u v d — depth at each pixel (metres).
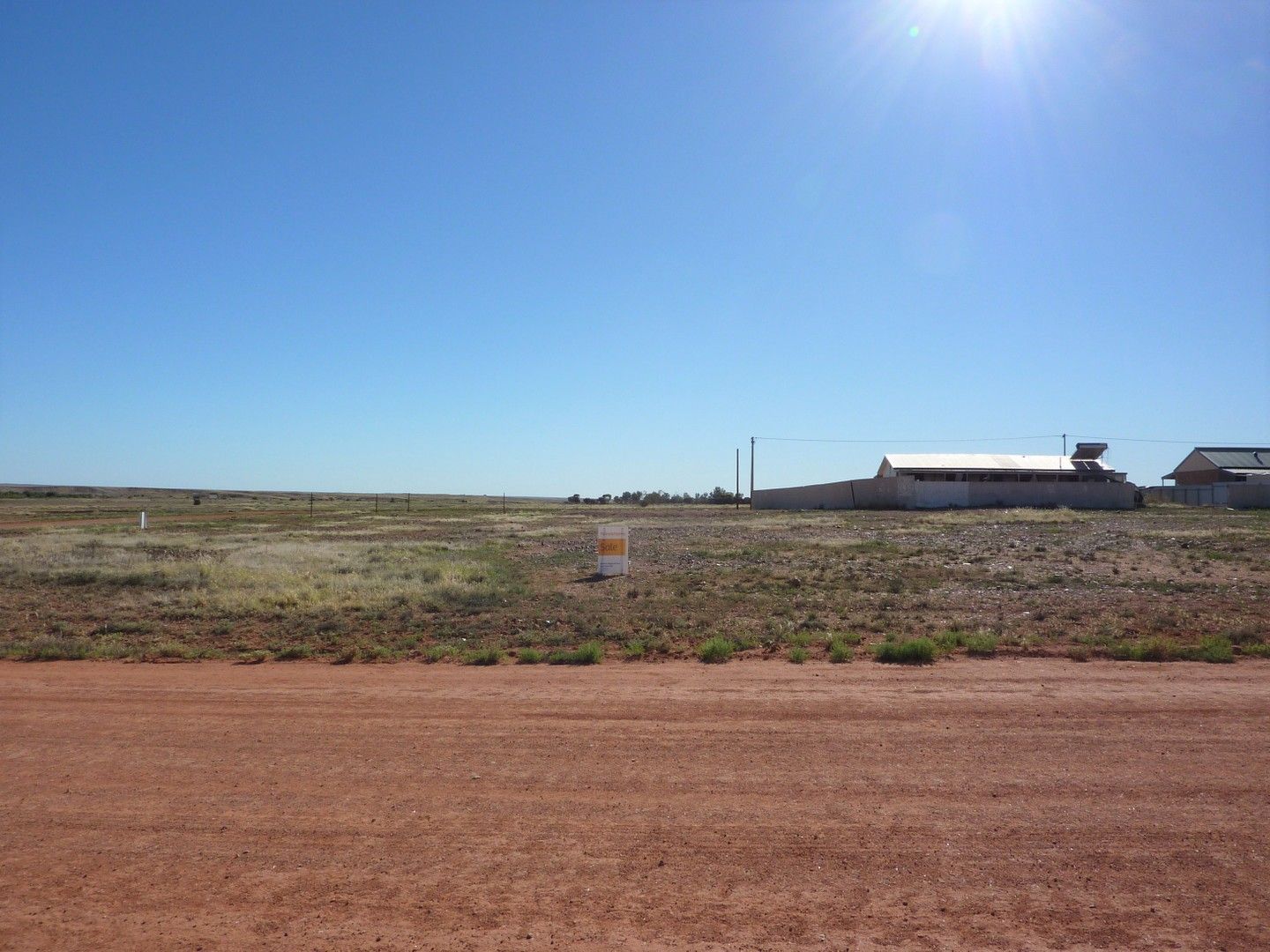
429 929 5.89
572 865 6.76
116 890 6.46
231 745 9.73
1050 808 7.62
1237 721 10.09
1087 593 22.48
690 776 8.55
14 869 6.80
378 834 7.34
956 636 15.66
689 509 100.69
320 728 10.34
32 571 29.62
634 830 7.34
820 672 13.09
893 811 7.63
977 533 46.88
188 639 17.47
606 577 28.44
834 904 6.12
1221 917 5.88
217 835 7.36
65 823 7.62
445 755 9.30
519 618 19.41
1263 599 20.81
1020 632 16.34
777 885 6.40
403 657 15.25
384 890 6.41
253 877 6.63
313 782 8.54
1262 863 6.61
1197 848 6.86
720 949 5.60
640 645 15.49
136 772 8.87
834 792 8.07
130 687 12.77
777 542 42.56
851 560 33.22
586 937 5.77
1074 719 10.22
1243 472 91.31
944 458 87.25
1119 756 8.91
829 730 9.94
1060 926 5.79
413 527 64.06
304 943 5.75
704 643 15.85
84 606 22.19
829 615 19.17
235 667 14.51
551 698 11.63
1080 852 6.81
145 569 30.30
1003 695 11.36
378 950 5.66
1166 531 45.44
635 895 6.29
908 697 11.33
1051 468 85.56
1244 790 7.99
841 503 86.19
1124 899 6.12
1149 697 11.19
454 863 6.82
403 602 22.09
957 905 6.07
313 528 62.47
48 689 12.63
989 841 7.03
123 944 5.77
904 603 20.92
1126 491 79.69
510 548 42.53
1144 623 17.38
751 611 20.03
